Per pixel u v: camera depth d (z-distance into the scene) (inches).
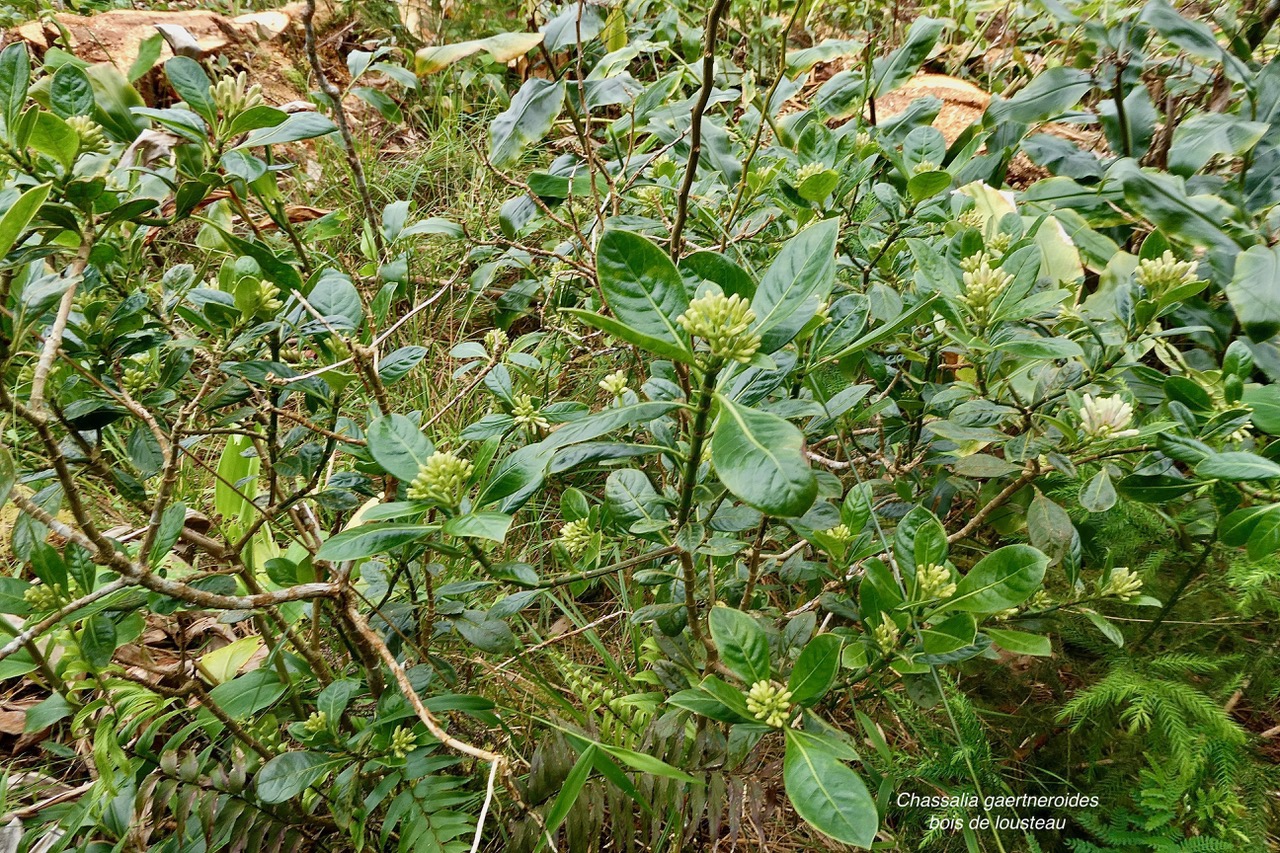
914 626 54.2
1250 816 64.1
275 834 63.0
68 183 50.6
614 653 91.7
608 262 40.8
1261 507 56.2
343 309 60.7
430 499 46.9
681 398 54.2
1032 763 78.7
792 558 75.9
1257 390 60.5
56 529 42.6
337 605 56.9
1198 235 76.7
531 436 73.6
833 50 100.6
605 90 93.6
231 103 58.2
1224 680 76.0
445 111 161.0
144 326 62.9
